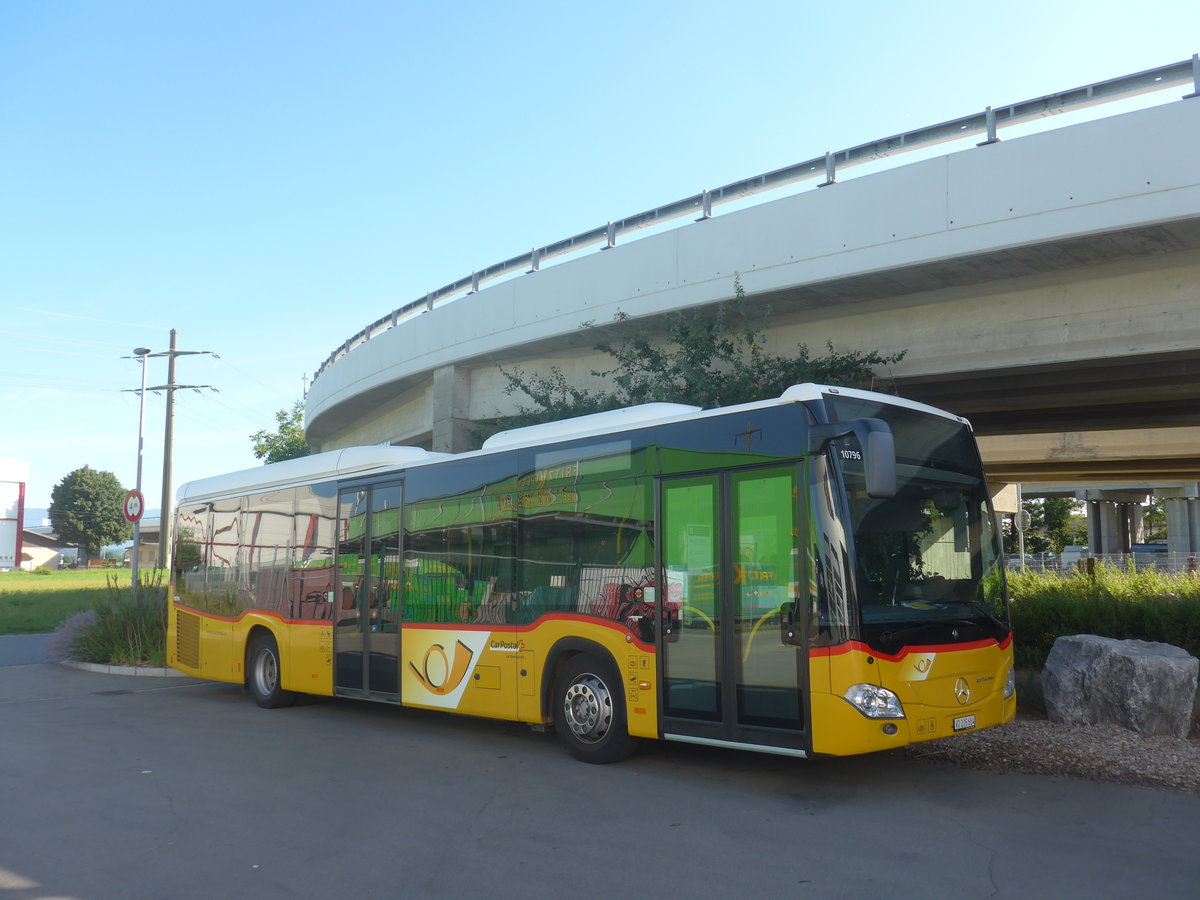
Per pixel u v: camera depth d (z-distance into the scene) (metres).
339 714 12.33
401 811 7.28
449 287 18.80
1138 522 79.31
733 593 7.87
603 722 8.81
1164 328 11.89
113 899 5.45
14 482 80.44
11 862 6.12
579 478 9.27
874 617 7.22
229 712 12.56
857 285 13.11
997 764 8.62
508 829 6.77
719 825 6.82
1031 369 13.44
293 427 57.62
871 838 6.48
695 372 13.94
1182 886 5.52
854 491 7.45
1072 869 5.82
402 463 11.32
